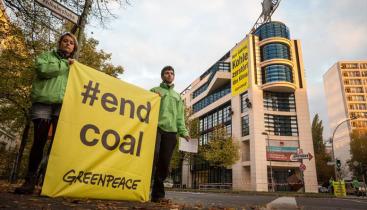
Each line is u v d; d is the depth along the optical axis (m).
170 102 4.71
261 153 37.69
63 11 5.72
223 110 48.00
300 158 23.55
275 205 7.04
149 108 4.21
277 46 40.59
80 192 3.32
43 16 7.25
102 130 3.63
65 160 3.27
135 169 3.88
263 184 36.81
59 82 3.64
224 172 44.06
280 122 39.66
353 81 101.31
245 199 10.05
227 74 45.84
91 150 3.49
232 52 46.22
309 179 37.47
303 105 40.12
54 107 3.67
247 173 40.28
